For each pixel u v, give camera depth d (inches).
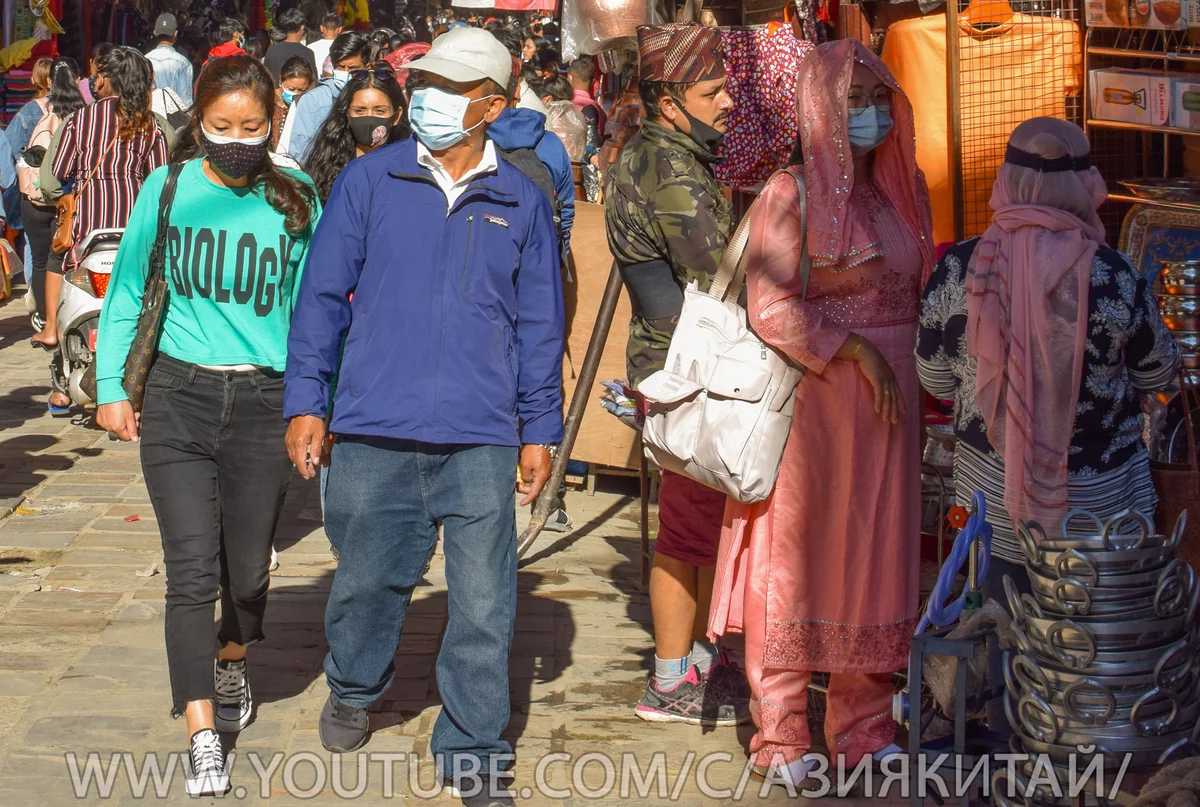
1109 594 141.9
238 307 180.7
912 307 181.8
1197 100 205.2
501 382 178.1
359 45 419.8
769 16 250.5
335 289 177.9
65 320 363.3
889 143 180.1
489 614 177.6
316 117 382.0
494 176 179.2
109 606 248.1
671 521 202.5
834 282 175.9
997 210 167.5
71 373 364.5
